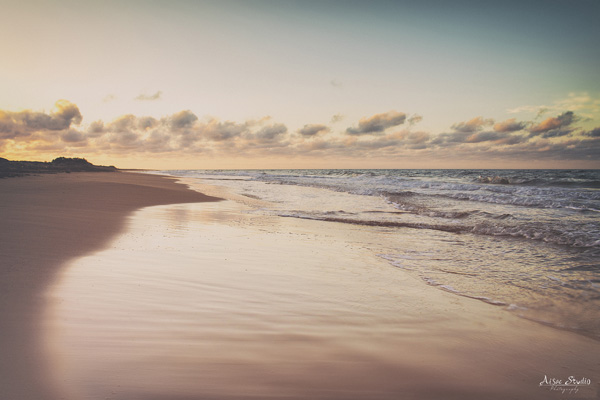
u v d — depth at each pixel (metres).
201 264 5.87
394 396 2.47
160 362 2.71
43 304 3.62
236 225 10.57
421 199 18.86
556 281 5.63
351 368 2.84
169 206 14.63
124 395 2.25
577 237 8.67
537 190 21.58
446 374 2.83
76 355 2.71
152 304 3.92
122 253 6.13
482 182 34.59
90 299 3.87
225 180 42.97
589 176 39.94
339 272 5.89
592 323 4.01
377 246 8.20
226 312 3.87
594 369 3.01
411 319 3.98
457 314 4.20
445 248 8.06
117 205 13.33
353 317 3.96
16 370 2.43
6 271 4.59
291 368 2.77
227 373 2.63
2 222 8.02
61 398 2.16
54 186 19.20
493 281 5.61
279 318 3.80
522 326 3.90
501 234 9.66
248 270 5.70
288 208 15.48
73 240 6.79
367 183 34.12
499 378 2.81
